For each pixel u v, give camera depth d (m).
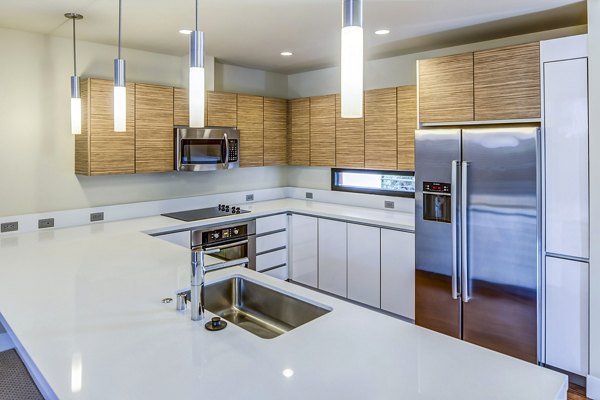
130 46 3.57
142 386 1.08
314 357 1.26
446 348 1.33
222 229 3.76
